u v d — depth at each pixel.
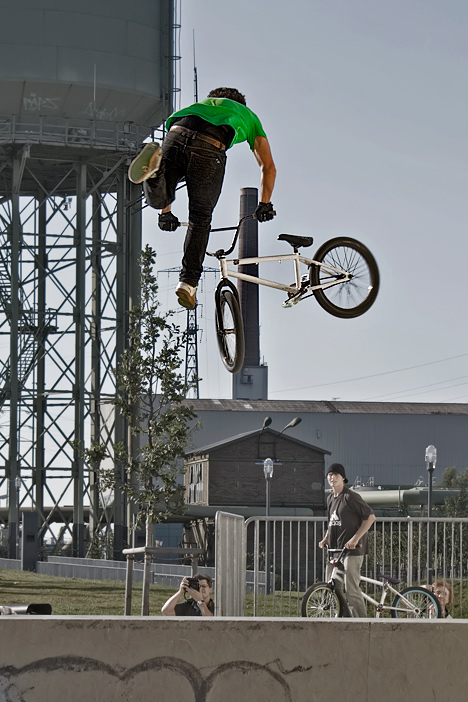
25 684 5.98
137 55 54.84
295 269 10.00
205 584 14.12
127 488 29.52
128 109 55.47
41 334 58.47
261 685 6.13
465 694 6.22
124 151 55.75
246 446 76.88
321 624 6.22
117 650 6.07
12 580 33.81
